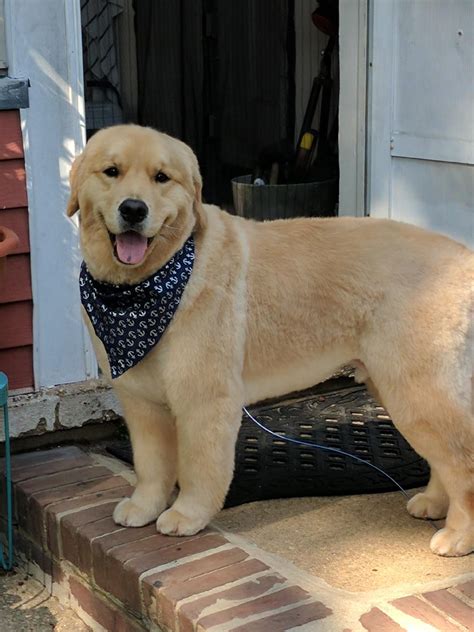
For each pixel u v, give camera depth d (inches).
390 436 98.1
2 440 93.6
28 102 91.7
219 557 75.1
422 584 72.1
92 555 78.9
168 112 174.2
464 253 78.6
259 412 103.5
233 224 79.4
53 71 93.0
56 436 97.0
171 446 80.8
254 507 85.9
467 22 99.3
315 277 77.8
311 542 79.7
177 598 70.2
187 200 74.4
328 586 72.3
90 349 98.3
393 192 110.3
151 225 71.1
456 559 76.2
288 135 162.1
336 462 92.8
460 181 103.0
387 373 76.9
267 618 67.5
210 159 174.7
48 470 91.7
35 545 87.7
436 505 82.8
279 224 81.0
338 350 79.7
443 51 102.1
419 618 67.2
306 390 107.7
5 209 92.8
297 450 95.1
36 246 94.3
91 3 163.6
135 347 74.8
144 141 72.9
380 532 81.1
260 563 74.2
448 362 75.2
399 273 76.7
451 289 76.1
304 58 157.9
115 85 169.6
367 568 75.3
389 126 109.0
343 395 107.5
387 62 107.8
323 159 146.6
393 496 87.7
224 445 76.8
